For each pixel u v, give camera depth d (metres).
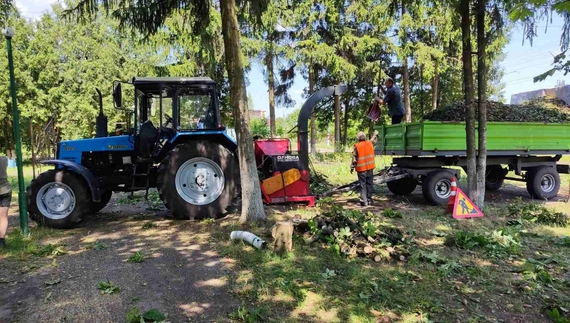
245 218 5.71
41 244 4.92
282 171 6.91
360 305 3.19
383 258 4.25
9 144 27.80
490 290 3.56
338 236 4.68
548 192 8.13
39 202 5.68
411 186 8.44
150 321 2.96
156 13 5.81
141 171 6.53
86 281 3.73
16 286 3.62
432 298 3.36
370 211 6.72
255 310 3.05
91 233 5.47
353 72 19.05
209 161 6.23
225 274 3.87
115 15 5.75
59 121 24.27
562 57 2.31
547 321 3.02
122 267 4.10
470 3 6.18
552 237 5.15
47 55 24.30
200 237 5.18
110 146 6.36
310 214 6.22
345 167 12.94
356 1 18.11
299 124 6.88
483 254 4.52
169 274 3.90
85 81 23.94
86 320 2.99
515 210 6.51
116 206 7.66
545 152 7.99
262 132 17.47
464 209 6.23
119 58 24.44
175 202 6.07
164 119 6.46
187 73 16.89
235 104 5.59
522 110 9.01
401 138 7.59
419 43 18.75
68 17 5.71
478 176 6.48
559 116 9.15
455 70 23.30
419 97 26.91
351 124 32.09
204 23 6.32
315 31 18.89
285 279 3.71
